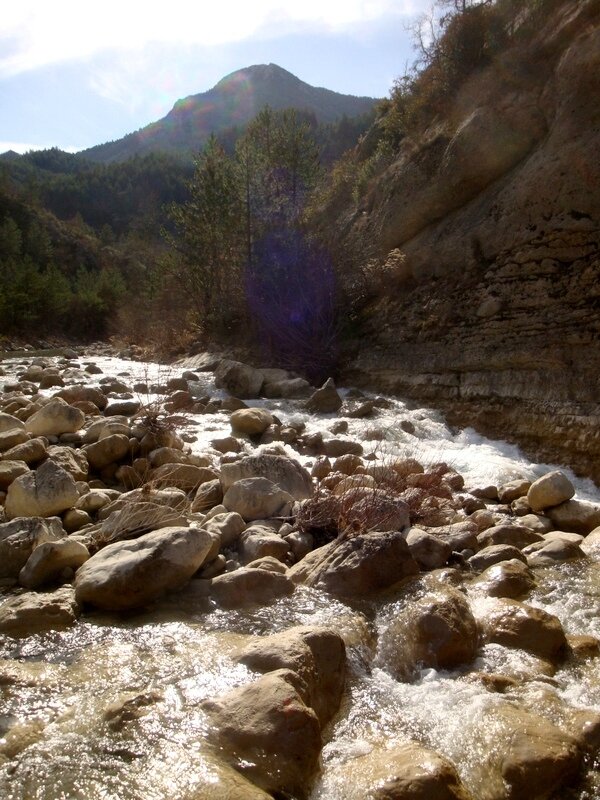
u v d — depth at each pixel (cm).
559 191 998
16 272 3869
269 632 352
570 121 1025
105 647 332
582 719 283
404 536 464
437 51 1438
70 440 676
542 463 842
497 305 1021
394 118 1684
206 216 1752
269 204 1664
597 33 1013
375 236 1398
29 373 1122
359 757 259
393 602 393
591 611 404
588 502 661
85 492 545
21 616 355
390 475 639
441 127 1368
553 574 462
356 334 1318
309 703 281
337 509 508
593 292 898
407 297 1250
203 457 658
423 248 1255
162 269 2075
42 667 311
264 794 226
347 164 2034
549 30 1189
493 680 317
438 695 306
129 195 9594
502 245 1077
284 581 405
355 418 959
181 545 398
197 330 1795
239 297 1528
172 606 383
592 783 255
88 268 6056
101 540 449
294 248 1415
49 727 263
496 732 272
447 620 345
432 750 263
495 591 419
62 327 3988
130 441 644
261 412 841
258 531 483
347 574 412
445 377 1065
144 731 260
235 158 1767
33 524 437
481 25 1355
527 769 252
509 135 1158
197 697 284
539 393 906
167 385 1080
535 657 343
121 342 2434
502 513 637
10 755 246
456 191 1245
